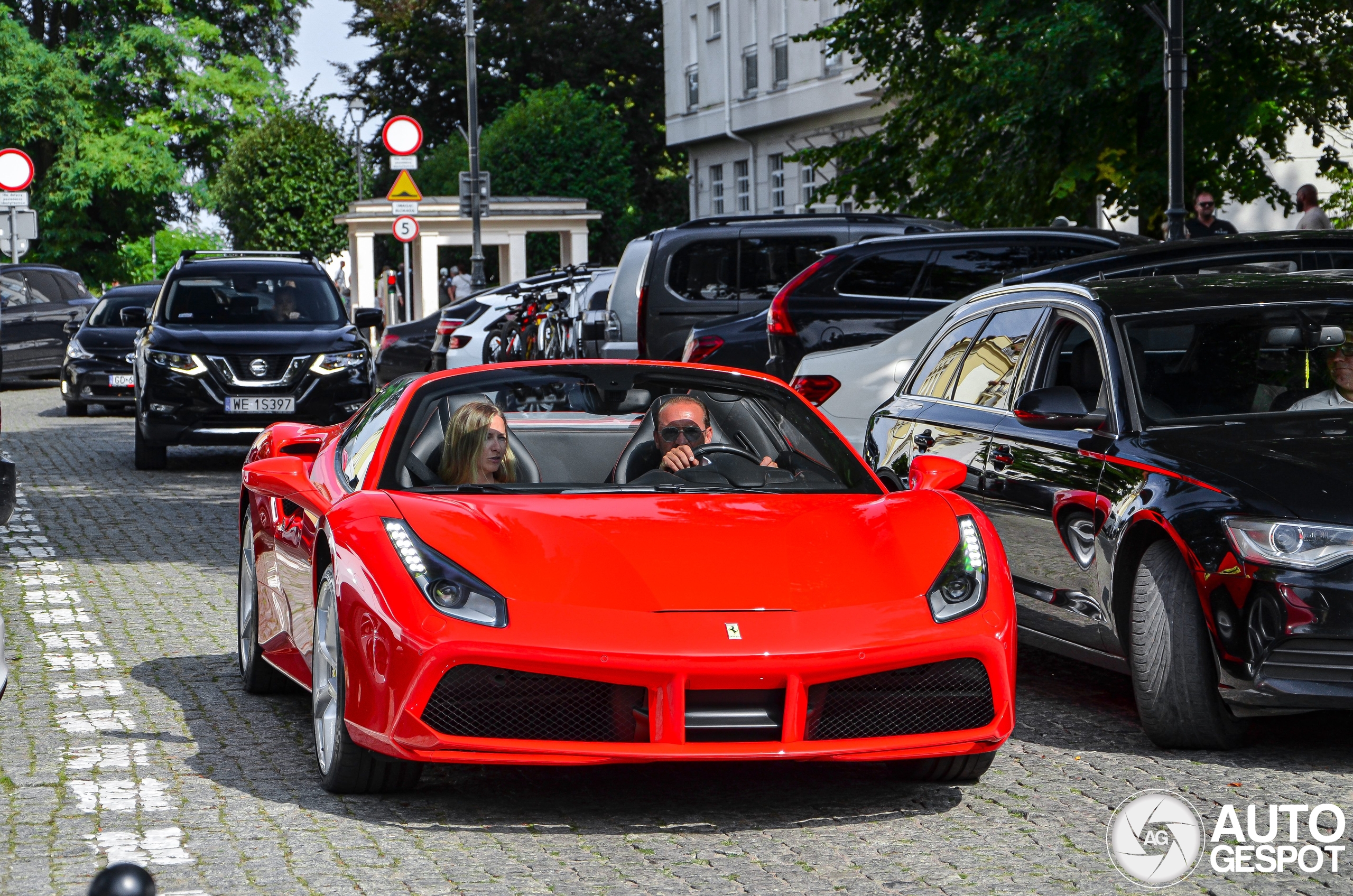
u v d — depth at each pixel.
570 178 56.62
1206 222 18.11
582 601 5.08
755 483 6.20
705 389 6.60
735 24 40.41
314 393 17.44
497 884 4.61
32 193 52.53
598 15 67.56
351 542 5.42
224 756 6.18
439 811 5.40
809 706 5.08
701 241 15.57
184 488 16.23
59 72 51.88
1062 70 17.97
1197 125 17.91
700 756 4.96
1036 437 7.08
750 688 5.02
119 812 5.39
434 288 44.38
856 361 10.75
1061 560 6.76
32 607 9.66
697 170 44.66
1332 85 18.00
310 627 6.09
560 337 20.98
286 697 7.30
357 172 44.88
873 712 5.18
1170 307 7.10
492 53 66.94
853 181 22.86
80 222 53.03
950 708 5.26
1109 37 17.36
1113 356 6.88
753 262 15.52
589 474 6.68
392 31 66.75
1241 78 17.84
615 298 17.62
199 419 17.25
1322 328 7.00
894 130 22.45
